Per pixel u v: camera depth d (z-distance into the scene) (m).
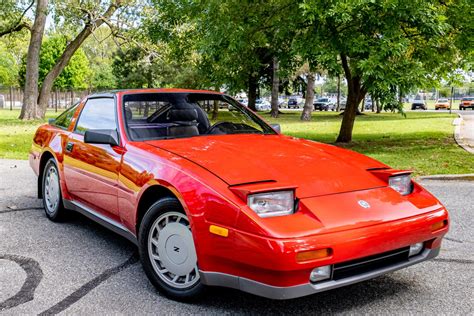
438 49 12.62
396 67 10.55
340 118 33.34
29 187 6.88
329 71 11.79
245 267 2.58
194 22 14.90
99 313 2.87
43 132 5.28
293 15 11.35
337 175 3.12
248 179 2.84
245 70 13.76
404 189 3.25
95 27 24.06
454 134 16.75
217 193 2.72
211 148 3.43
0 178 7.60
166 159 3.20
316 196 2.82
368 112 47.69
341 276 2.69
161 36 16.84
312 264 2.50
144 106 4.02
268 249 2.46
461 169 8.66
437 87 13.98
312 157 3.38
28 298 3.09
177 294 3.02
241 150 3.41
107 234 4.57
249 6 12.24
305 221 2.60
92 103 4.56
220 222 2.66
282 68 13.60
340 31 10.72
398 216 2.87
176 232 3.03
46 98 26.47
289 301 3.06
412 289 3.28
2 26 26.44
